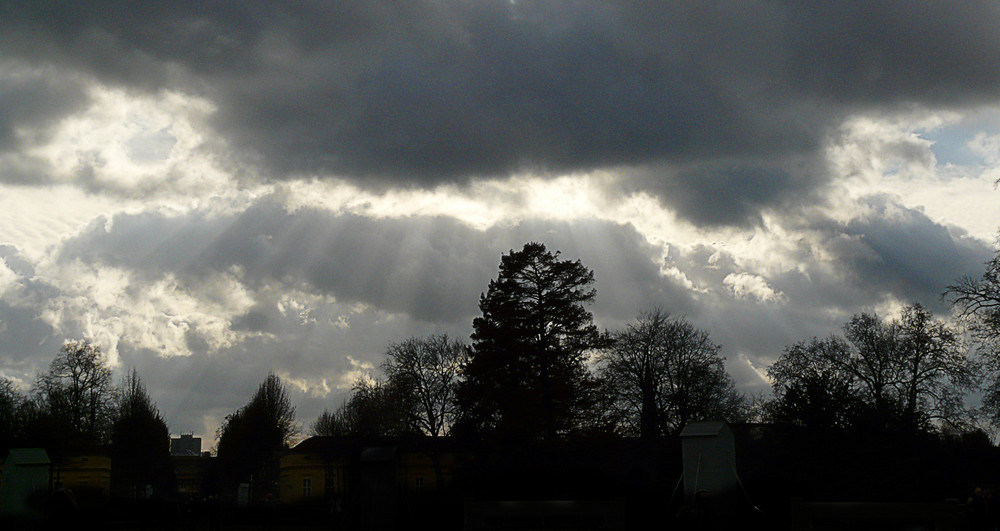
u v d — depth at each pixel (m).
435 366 78.81
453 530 31.70
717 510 27.36
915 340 69.88
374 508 27.12
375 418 82.62
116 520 45.91
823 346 73.50
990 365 49.81
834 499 54.34
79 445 78.12
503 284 63.44
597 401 60.91
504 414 58.94
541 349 61.53
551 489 50.06
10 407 77.94
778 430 61.38
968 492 55.22
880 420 59.44
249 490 98.19
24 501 30.53
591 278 63.97
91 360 99.12
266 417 116.19
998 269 47.94
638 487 49.62
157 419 101.06
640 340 77.25
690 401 74.81
